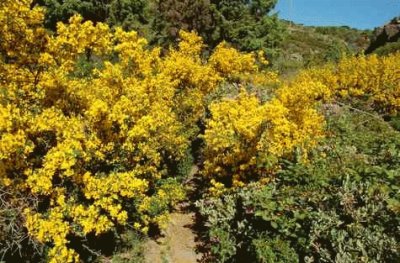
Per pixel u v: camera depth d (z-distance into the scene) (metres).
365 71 15.77
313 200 6.04
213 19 25.53
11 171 5.77
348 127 11.12
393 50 26.86
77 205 6.04
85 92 6.92
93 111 6.18
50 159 5.63
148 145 7.30
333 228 5.66
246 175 7.91
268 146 7.62
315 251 5.72
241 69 14.16
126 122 6.67
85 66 11.33
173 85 10.85
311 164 7.32
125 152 6.84
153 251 7.31
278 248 5.77
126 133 6.64
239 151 7.76
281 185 6.77
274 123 7.53
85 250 6.71
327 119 11.62
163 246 7.50
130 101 6.68
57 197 5.92
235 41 26.53
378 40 32.81
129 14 23.89
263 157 7.36
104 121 6.41
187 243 7.67
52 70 6.45
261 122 7.55
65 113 6.72
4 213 5.58
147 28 24.25
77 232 6.01
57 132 5.93
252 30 27.09
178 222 8.33
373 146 9.11
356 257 5.23
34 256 6.16
